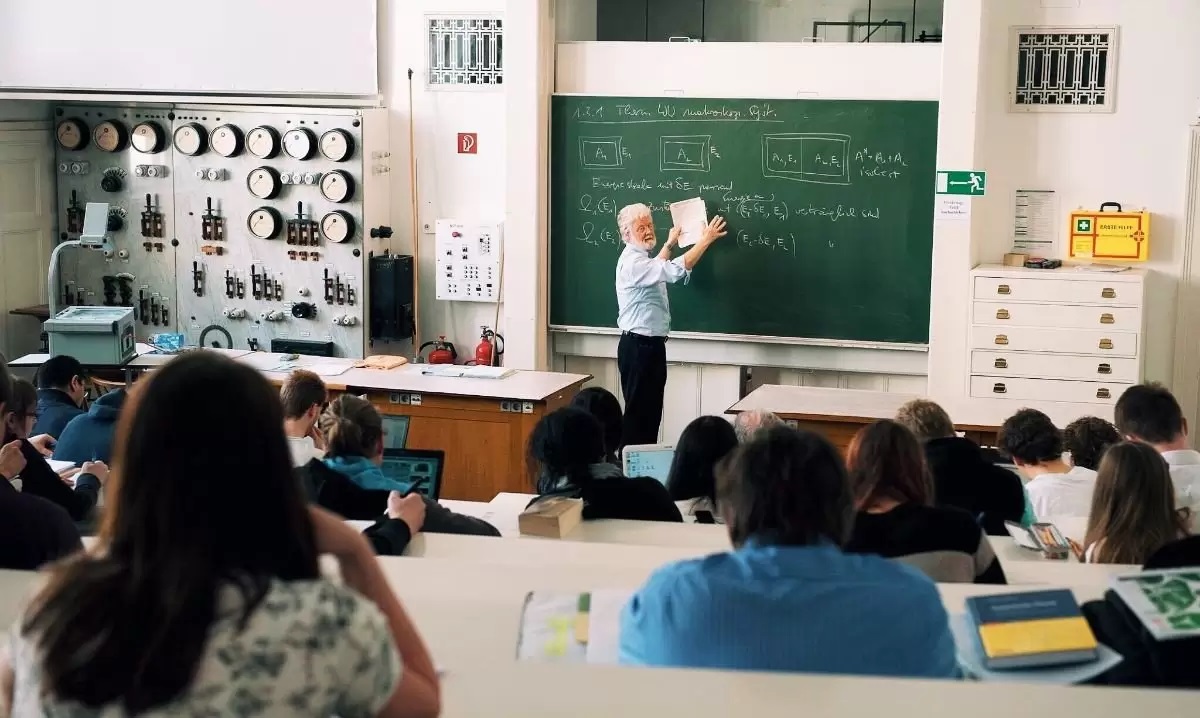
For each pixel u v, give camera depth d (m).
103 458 4.66
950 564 2.63
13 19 8.31
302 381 4.62
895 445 2.76
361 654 1.33
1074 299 6.99
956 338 7.29
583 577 2.44
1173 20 7.03
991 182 7.41
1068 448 4.38
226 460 1.30
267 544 1.33
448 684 1.74
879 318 7.55
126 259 8.52
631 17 10.09
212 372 1.33
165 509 1.29
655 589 1.95
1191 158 7.09
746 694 1.68
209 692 1.27
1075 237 7.26
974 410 6.49
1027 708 1.64
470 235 8.10
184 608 1.27
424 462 4.71
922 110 7.27
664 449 4.64
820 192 7.51
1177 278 7.22
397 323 8.20
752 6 9.95
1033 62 7.24
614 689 1.71
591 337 8.09
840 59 7.45
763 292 7.70
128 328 6.94
